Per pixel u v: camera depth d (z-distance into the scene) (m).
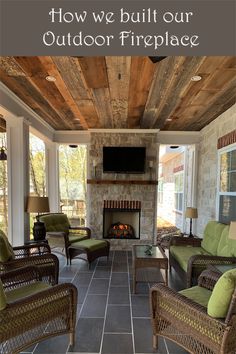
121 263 4.11
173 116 4.23
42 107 3.84
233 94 3.16
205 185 4.90
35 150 7.36
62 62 2.34
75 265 3.96
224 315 1.46
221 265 2.46
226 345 1.44
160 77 2.64
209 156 4.69
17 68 2.51
